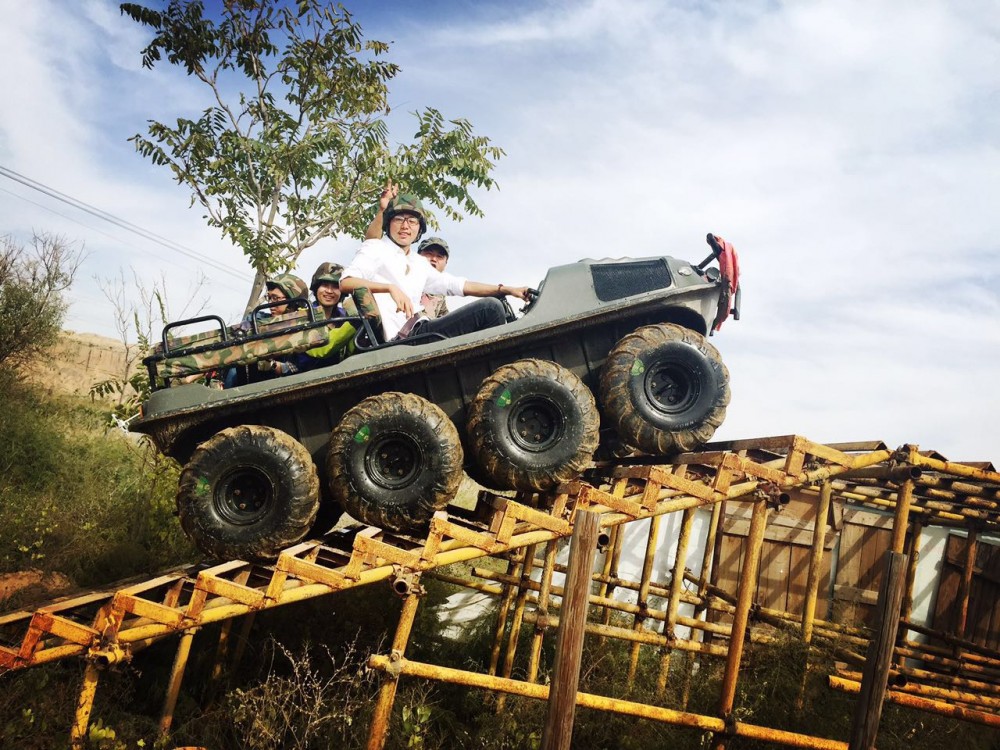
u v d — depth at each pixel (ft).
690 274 16.99
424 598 22.86
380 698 13.66
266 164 32.40
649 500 15.46
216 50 32.17
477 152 33.83
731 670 15.81
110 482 29.60
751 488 16.03
